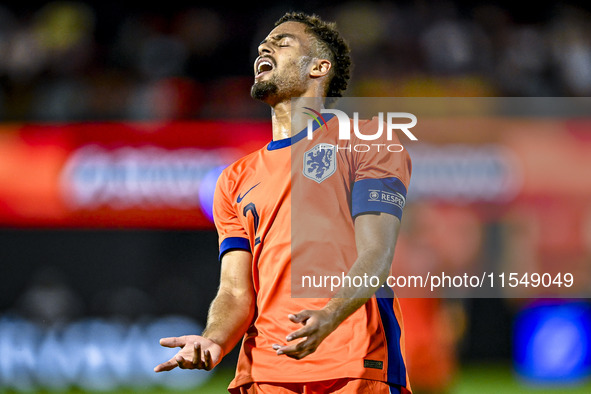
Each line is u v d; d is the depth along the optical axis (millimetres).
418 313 25016
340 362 10398
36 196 37375
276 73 11648
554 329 37156
